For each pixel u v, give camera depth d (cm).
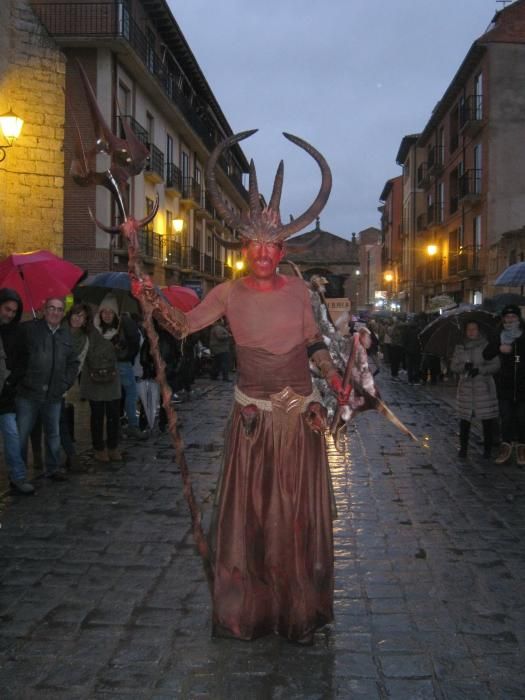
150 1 2594
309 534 356
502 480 749
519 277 1362
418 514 617
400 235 5612
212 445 950
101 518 596
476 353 850
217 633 364
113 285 977
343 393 357
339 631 383
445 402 1485
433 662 351
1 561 493
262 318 349
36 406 687
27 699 318
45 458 777
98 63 2156
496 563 494
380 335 2877
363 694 321
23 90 1312
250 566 356
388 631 384
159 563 490
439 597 433
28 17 1317
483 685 330
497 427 941
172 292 1015
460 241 3491
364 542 538
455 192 3684
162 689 325
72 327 784
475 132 3155
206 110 3788
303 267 7656
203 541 362
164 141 2953
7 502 642
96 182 334
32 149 1327
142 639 374
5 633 383
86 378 815
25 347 654
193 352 1477
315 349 371
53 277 771
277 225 346
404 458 867
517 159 2961
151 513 612
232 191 4447
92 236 2133
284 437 354
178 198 3197
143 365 1012
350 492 695
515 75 2956
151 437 1005
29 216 1327
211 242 4081
